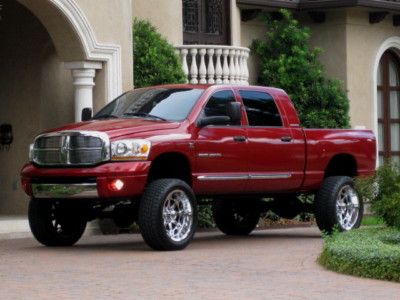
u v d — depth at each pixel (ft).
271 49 88.22
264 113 52.65
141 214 46.83
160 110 49.93
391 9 91.81
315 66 88.33
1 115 65.92
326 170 57.62
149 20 76.18
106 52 62.39
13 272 39.04
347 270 37.58
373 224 69.72
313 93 85.87
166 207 47.39
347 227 55.83
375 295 32.12
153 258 44.16
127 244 52.60
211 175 49.52
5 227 57.57
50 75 64.34
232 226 59.16
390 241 46.19
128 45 64.08
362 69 92.94
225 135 50.14
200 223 65.36
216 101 50.80
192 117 49.14
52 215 50.75
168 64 69.77
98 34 61.98
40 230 50.19
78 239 51.93
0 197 66.13
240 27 87.71
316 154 54.65
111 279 36.68
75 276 37.63
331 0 88.38
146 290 33.63
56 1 59.41
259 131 51.88
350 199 56.08
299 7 89.51
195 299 31.45
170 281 36.01
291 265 41.09
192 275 37.81
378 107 97.19
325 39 92.17
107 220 61.11
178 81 69.10
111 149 46.29
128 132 46.88
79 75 61.72
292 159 53.42
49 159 47.88
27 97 64.80
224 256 45.06
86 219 51.60
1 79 66.03
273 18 90.58
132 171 46.11
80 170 46.52
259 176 51.72
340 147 55.93
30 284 35.40
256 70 88.89
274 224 71.97
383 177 53.83
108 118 50.65
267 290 33.45
